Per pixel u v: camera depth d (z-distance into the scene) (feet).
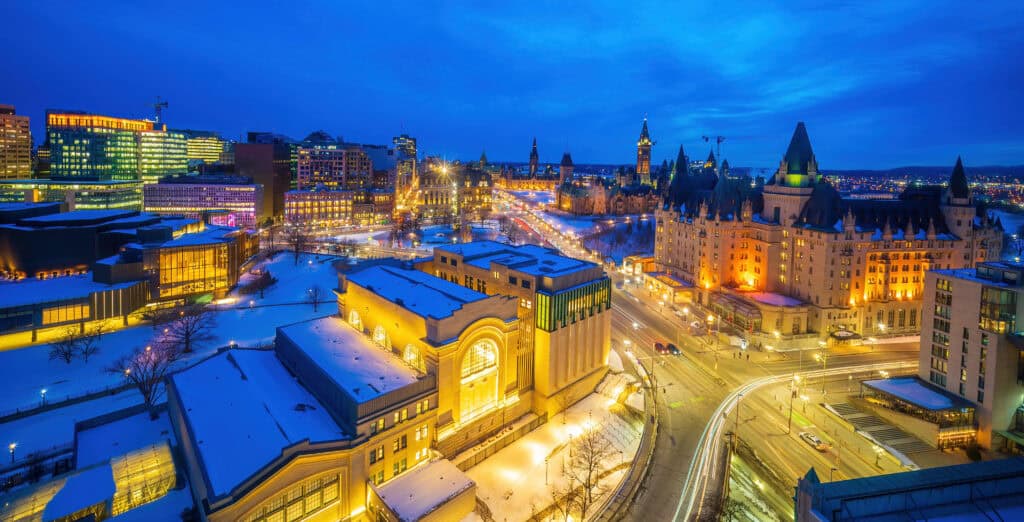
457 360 268.62
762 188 570.87
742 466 271.49
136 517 199.72
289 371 289.94
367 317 314.55
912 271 458.09
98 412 304.91
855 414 322.55
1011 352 282.36
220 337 416.26
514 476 265.54
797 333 440.45
